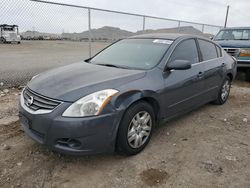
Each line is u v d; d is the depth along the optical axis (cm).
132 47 428
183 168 309
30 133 307
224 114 502
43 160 317
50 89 303
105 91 294
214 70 484
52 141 283
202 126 438
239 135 407
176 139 384
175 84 377
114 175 293
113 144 304
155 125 376
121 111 298
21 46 1798
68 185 275
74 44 1094
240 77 916
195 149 356
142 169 304
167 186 276
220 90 538
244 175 298
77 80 318
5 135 380
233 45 818
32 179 282
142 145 341
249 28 905
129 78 327
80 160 320
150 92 333
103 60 420
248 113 515
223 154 344
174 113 399
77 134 277
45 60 1161
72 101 281
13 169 297
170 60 384
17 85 680
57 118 276
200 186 277
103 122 286
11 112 476
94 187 273
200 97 459
